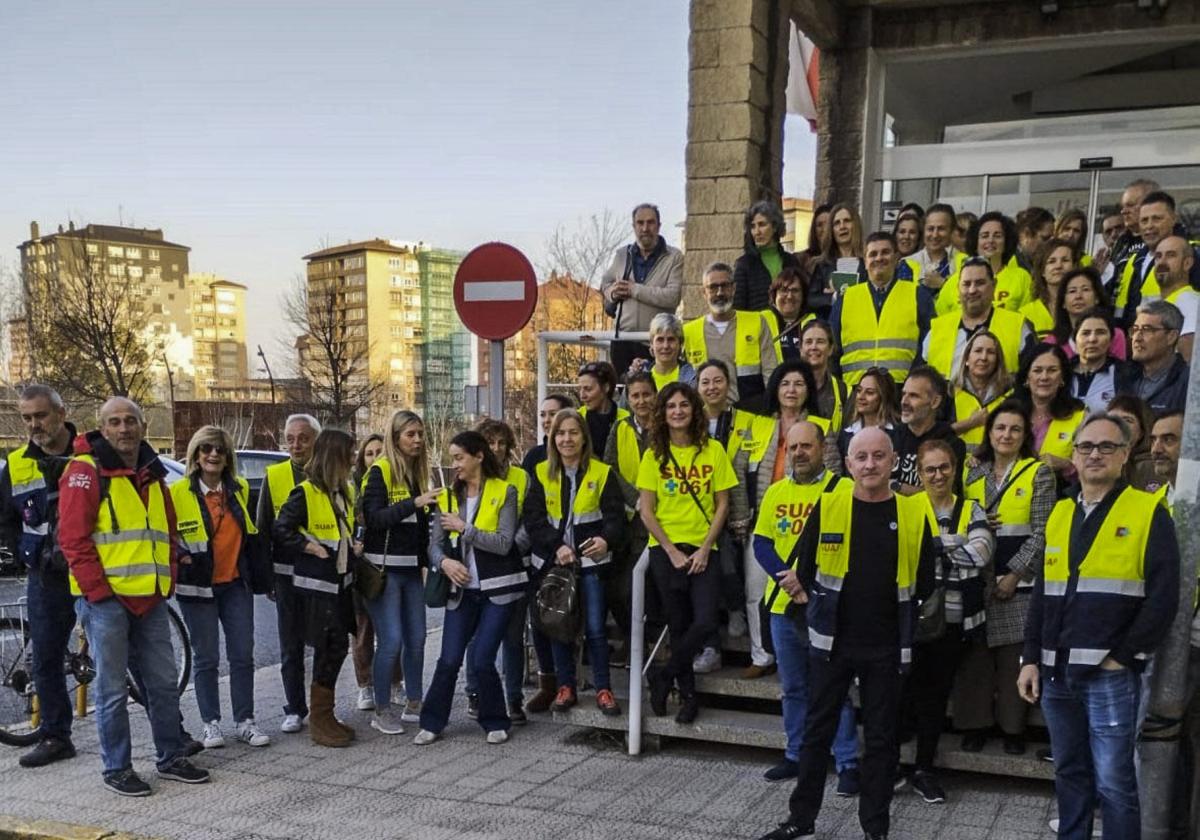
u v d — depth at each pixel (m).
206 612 6.07
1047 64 10.53
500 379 6.83
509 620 6.19
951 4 10.02
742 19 8.05
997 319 6.01
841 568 4.33
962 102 11.63
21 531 5.91
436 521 6.16
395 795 5.23
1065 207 9.96
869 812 4.30
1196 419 3.63
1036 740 5.32
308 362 37.34
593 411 6.78
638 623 5.78
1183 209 9.41
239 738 6.24
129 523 5.35
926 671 4.87
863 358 6.51
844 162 10.53
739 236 8.14
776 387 5.84
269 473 6.36
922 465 4.92
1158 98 10.53
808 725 4.41
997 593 4.94
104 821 4.94
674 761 5.72
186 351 84.12
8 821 4.95
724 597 5.93
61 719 5.91
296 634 6.39
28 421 5.83
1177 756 3.76
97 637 5.29
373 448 7.53
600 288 8.07
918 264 7.09
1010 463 5.07
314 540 6.08
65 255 34.53
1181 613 3.65
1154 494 3.82
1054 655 3.94
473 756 5.88
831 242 7.54
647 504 5.79
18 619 6.81
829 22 9.91
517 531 6.15
